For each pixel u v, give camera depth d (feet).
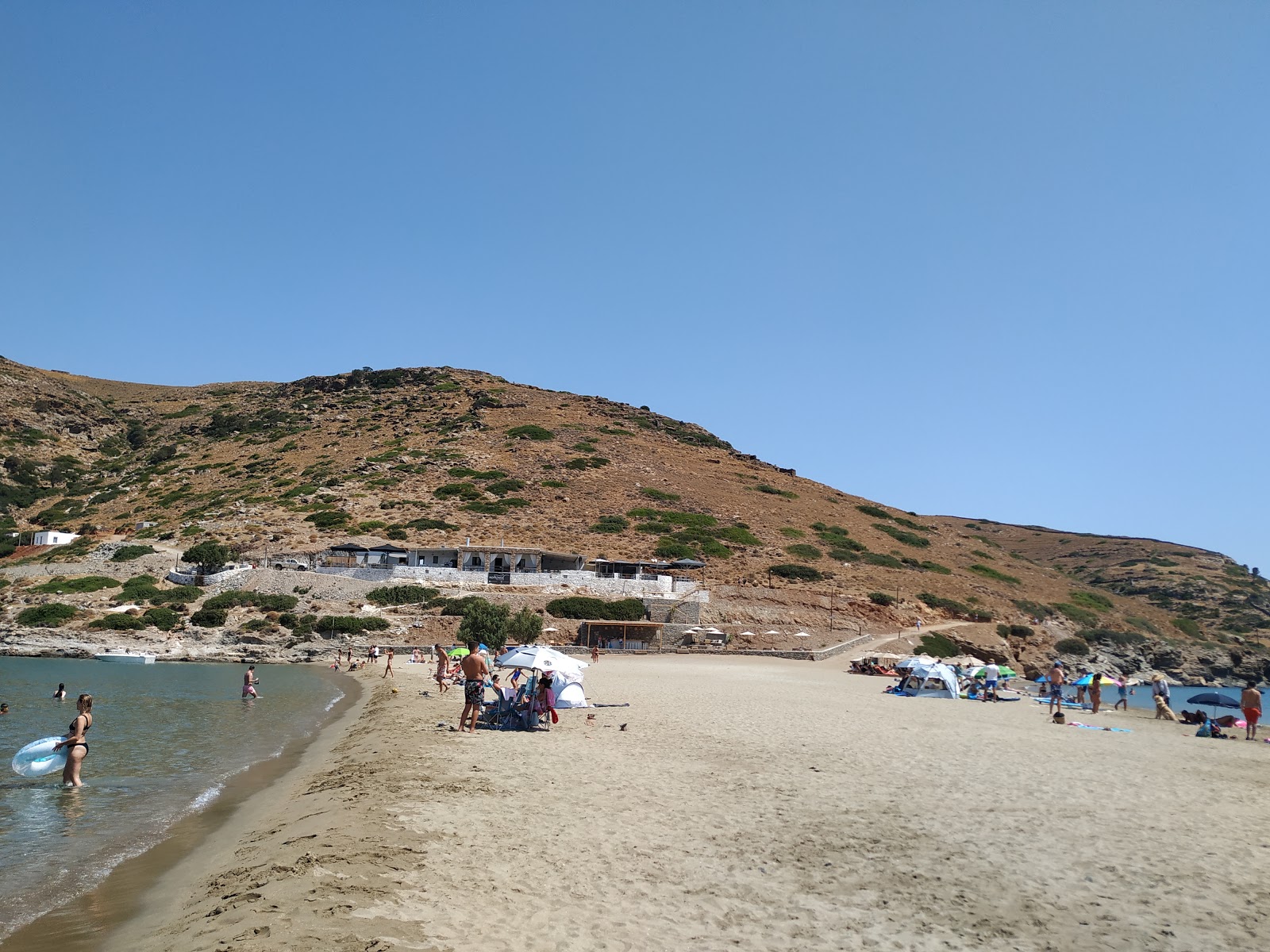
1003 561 407.23
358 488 364.38
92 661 202.69
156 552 276.21
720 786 54.65
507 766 61.05
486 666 82.43
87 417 542.16
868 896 34.24
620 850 39.99
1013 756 69.92
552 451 438.40
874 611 269.85
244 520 321.93
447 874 35.91
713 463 472.03
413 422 492.13
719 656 217.56
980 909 33.01
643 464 438.40
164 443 503.61
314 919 30.35
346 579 246.68
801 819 46.47
